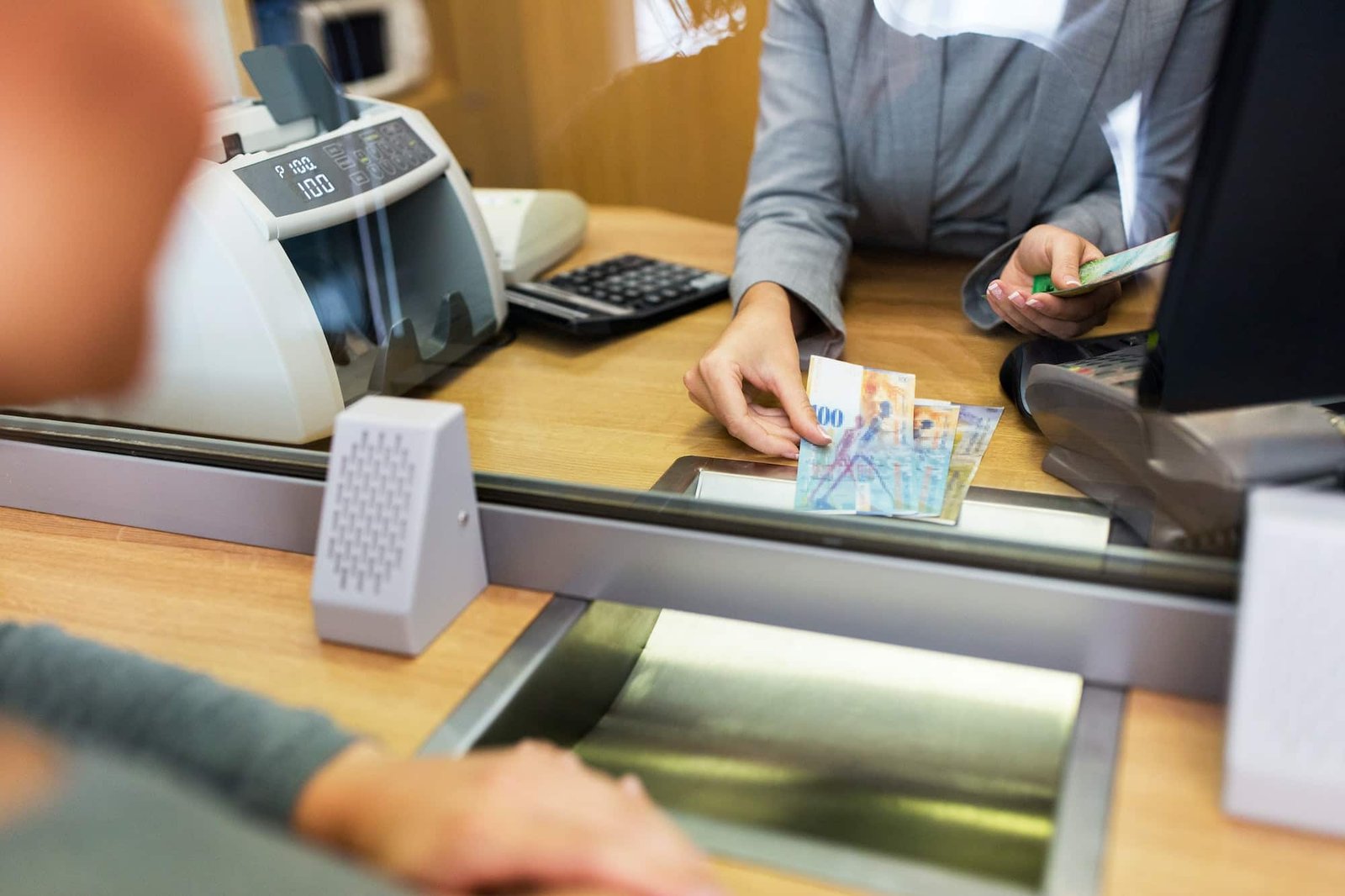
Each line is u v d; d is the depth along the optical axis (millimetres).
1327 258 642
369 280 1052
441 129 1277
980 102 1086
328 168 1030
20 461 1062
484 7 1231
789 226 1202
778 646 940
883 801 787
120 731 642
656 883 522
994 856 715
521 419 1045
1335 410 789
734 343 1045
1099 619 743
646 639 974
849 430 962
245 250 947
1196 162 646
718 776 827
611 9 1255
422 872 545
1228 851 610
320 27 1068
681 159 1382
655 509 870
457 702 773
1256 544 618
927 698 874
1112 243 1017
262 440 1008
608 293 1297
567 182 1405
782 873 614
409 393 1110
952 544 794
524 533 888
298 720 643
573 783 577
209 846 283
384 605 807
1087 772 671
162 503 1014
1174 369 699
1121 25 945
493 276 1198
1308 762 604
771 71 1238
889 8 1072
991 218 1167
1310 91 598
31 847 262
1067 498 836
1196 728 707
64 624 884
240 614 888
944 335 1089
